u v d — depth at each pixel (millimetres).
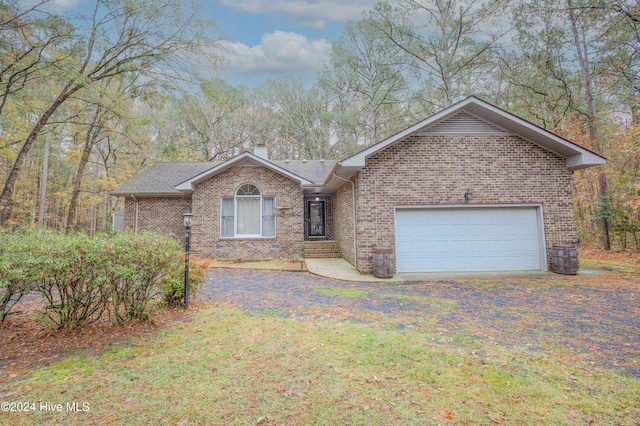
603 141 16172
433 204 9914
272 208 14180
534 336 4426
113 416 2611
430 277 9273
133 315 4984
